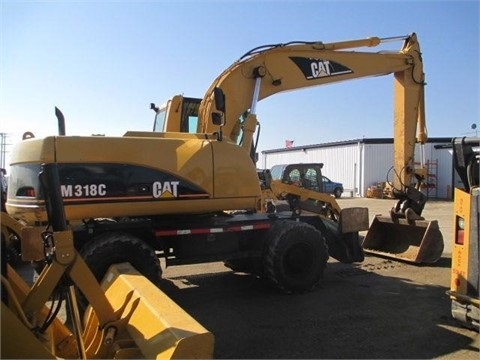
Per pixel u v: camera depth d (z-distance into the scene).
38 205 5.29
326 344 4.60
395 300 6.12
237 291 6.68
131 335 3.19
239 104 8.04
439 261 8.76
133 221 5.85
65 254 3.01
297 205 9.14
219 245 6.44
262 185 10.43
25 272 7.40
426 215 19.36
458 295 4.70
